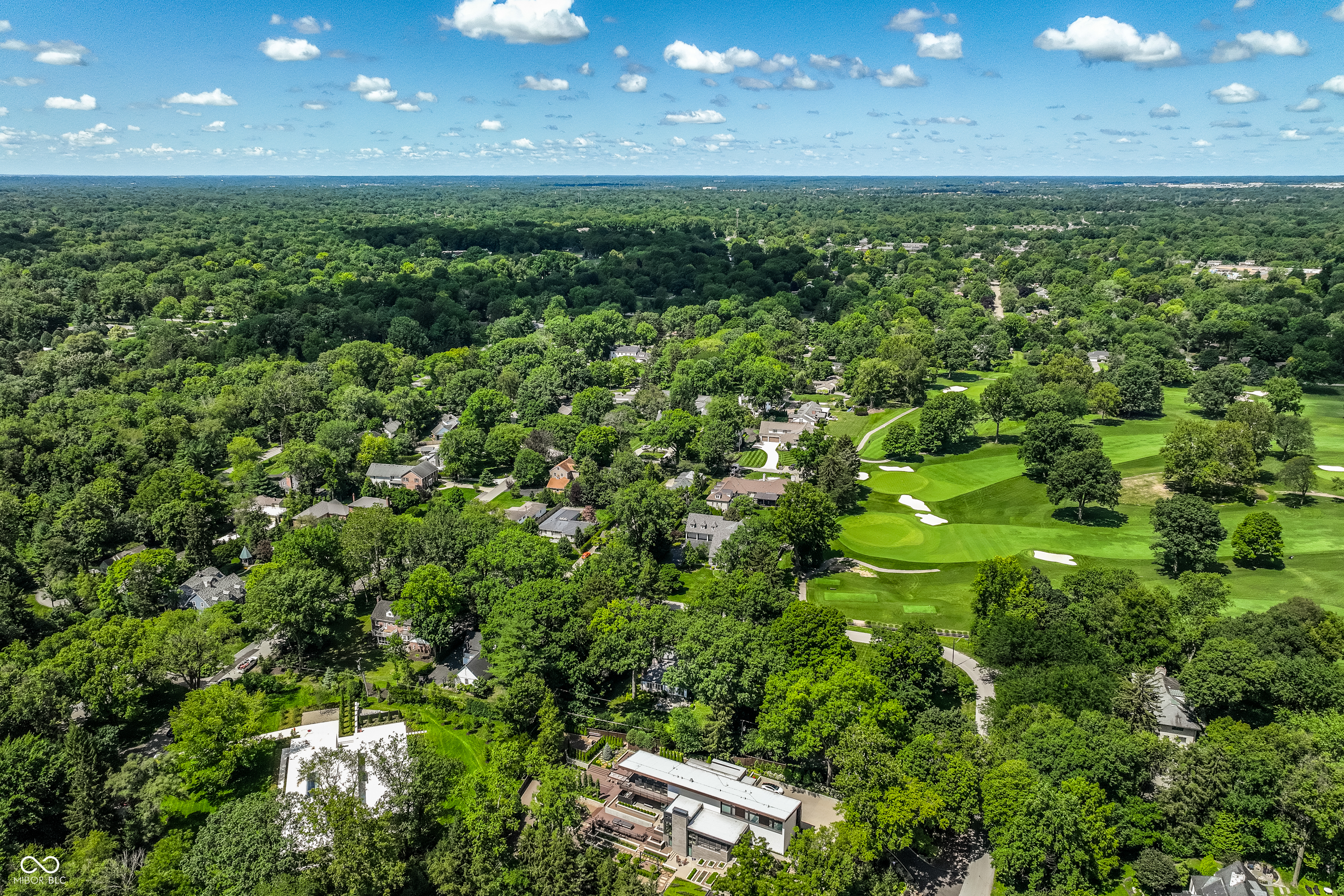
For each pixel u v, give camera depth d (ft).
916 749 254.68
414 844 248.11
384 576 410.31
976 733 273.95
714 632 311.06
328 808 232.53
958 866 245.24
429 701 329.31
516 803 247.91
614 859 250.37
